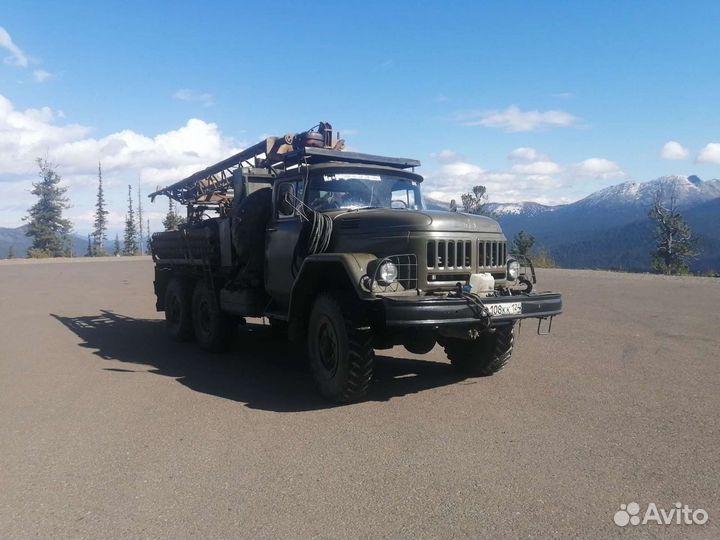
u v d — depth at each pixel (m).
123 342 10.21
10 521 3.76
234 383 7.18
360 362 5.93
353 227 6.44
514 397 6.23
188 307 9.95
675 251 40.03
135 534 3.56
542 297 6.05
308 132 8.23
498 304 5.72
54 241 67.12
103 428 5.54
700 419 5.44
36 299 17.00
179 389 6.91
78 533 3.59
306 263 6.29
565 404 5.95
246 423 5.58
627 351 8.45
